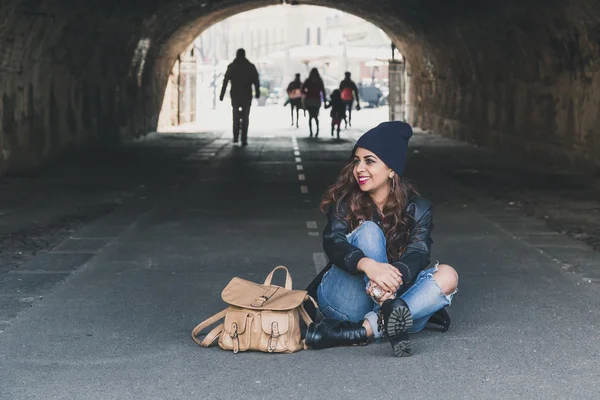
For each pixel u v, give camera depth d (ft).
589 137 61.11
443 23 94.07
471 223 39.09
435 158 75.56
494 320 22.48
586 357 19.25
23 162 62.28
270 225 38.60
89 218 40.32
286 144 90.84
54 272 28.48
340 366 18.61
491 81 85.61
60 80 71.20
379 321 19.12
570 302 24.44
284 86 273.54
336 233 19.52
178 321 22.48
